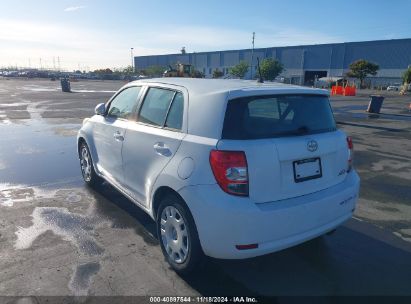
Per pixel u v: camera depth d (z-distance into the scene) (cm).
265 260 364
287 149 297
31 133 1031
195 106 321
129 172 413
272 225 284
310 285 324
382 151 902
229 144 282
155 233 416
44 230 417
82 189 560
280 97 320
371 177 671
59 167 683
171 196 325
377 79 7319
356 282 330
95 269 339
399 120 1560
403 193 581
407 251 389
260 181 285
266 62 7819
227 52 9900
